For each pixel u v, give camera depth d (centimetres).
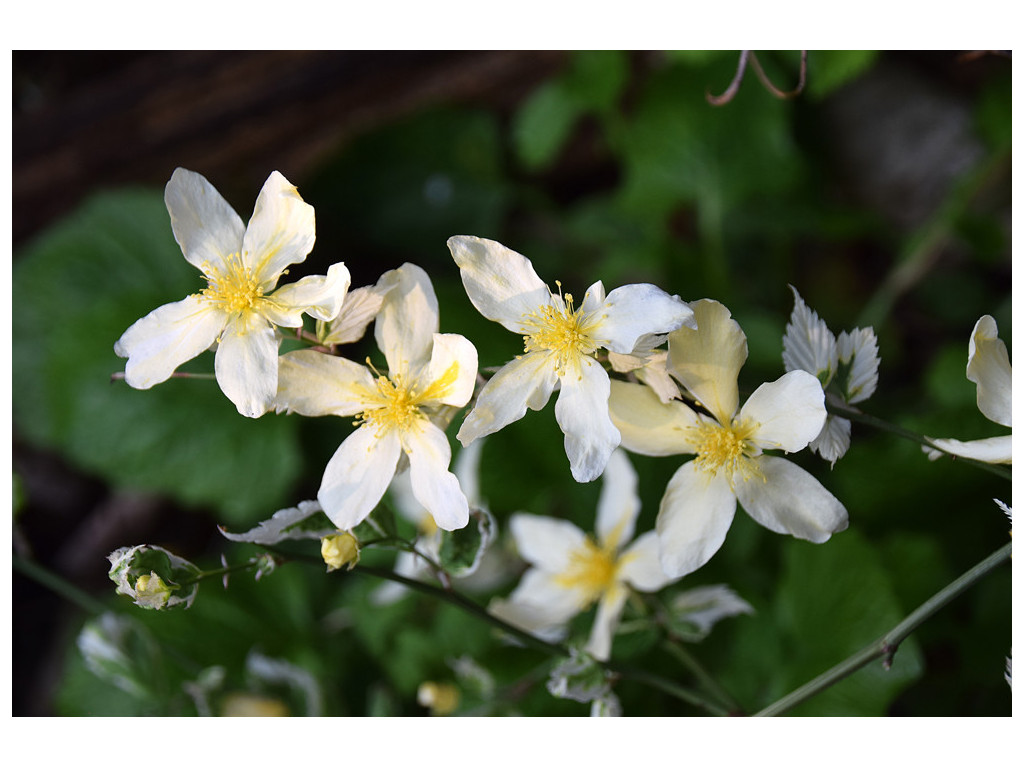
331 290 20
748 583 30
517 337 30
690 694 23
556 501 31
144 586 19
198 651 33
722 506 20
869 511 30
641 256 40
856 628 27
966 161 42
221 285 20
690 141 39
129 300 39
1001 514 30
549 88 42
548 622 26
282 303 20
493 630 31
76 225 42
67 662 38
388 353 21
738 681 29
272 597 35
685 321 19
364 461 21
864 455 29
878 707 26
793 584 29
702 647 29
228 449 36
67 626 42
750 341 34
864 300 43
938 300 42
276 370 20
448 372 20
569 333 20
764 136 38
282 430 37
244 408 20
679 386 21
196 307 21
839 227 39
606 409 20
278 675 31
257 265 21
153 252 41
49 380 38
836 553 28
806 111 43
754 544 31
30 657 41
